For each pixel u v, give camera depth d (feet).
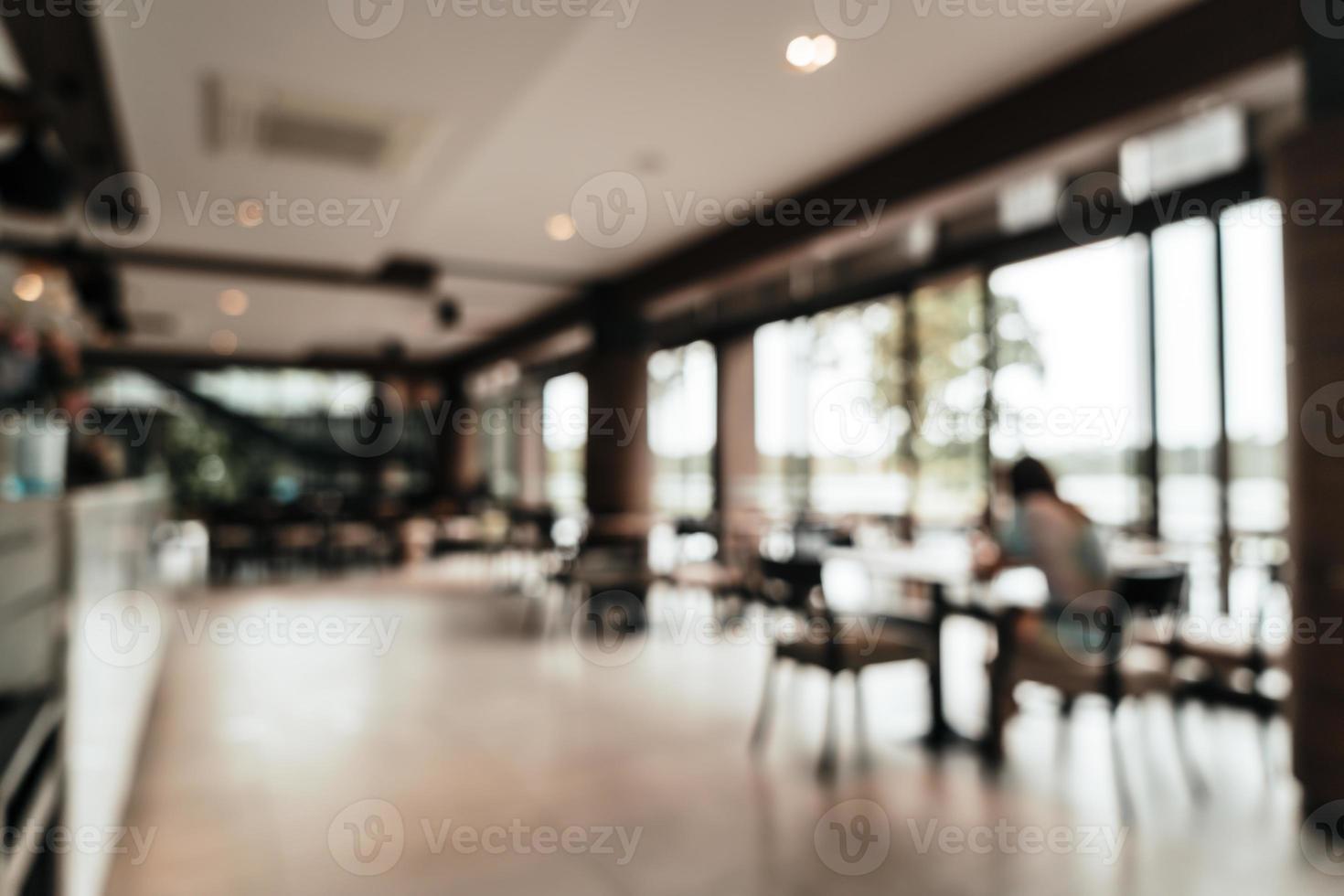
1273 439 14.53
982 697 15.26
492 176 18.99
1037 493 12.73
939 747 12.55
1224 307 14.92
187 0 10.02
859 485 23.98
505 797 10.69
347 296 28.14
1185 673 14.78
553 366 39.58
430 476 48.29
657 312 27.78
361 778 11.38
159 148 14.69
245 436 50.67
